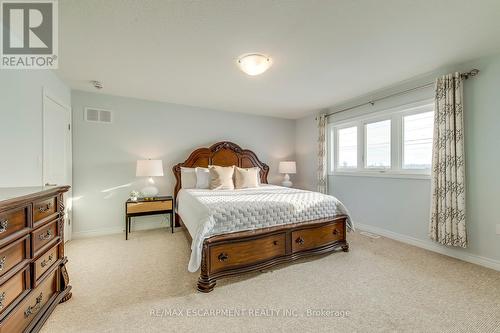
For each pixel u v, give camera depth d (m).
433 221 2.64
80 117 3.32
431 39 1.97
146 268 2.31
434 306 1.66
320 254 2.58
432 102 2.77
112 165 3.54
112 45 2.03
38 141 2.29
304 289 1.90
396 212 3.19
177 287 1.94
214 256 1.94
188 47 2.07
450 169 2.49
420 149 2.97
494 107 2.26
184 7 1.54
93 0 1.47
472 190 2.42
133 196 3.45
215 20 1.68
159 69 2.55
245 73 2.68
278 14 1.62
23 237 1.24
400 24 1.75
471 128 2.42
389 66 2.51
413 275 2.13
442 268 2.28
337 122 4.15
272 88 3.20
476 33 1.88
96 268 2.30
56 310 1.61
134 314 1.58
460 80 2.42
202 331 1.42
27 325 1.27
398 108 3.13
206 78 2.83
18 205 1.17
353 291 1.87
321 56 2.26
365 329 1.44
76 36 1.88
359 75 2.75
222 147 4.33
